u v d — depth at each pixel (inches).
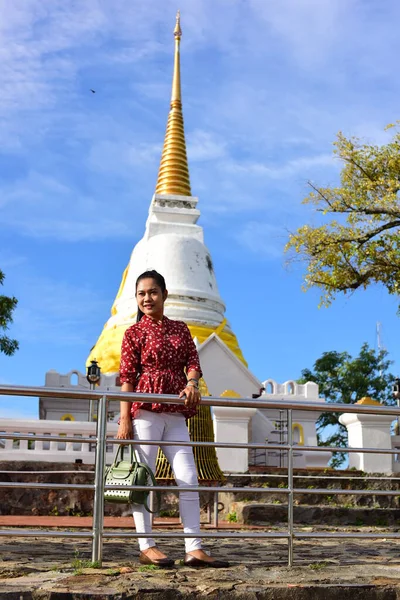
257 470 657.6
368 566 253.3
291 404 249.4
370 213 865.5
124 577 215.0
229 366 1115.9
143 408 244.1
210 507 476.1
